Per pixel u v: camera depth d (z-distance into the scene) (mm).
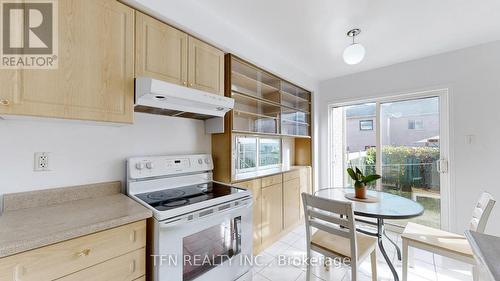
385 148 2992
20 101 974
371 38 2195
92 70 1186
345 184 3359
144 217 1132
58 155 1323
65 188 1324
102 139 1505
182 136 1994
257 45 2289
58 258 861
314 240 1688
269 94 2869
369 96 3047
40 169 1257
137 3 1358
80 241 920
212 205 1426
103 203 1297
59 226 923
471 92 2330
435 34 2115
